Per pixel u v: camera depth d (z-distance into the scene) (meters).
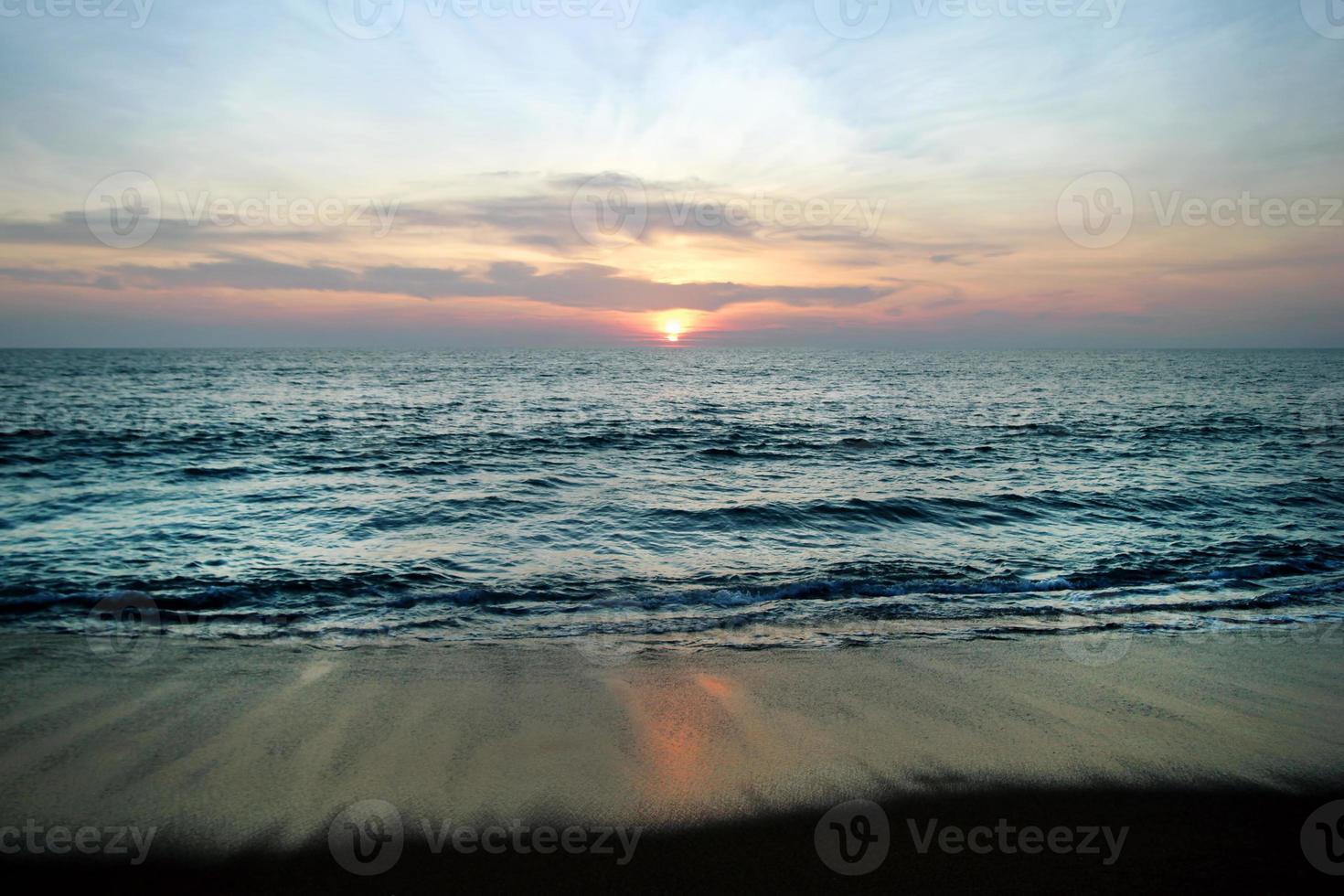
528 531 9.99
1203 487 13.32
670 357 138.00
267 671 4.83
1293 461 16.78
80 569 7.98
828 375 66.12
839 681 4.74
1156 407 32.62
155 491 12.97
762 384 51.66
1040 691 4.59
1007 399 37.94
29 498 12.23
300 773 3.47
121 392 38.69
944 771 3.56
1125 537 9.95
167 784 3.35
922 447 19.48
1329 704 4.39
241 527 10.18
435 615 6.44
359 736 3.87
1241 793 3.37
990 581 7.60
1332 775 3.53
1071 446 19.58
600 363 98.44
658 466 16.33
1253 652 5.35
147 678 4.66
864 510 11.45
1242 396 40.00
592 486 13.64
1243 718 4.18
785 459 17.48
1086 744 3.85
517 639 5.69
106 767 3.50
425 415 27.81
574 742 3.82
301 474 15.01
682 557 8.77
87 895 2.62
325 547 9.08
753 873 2.78
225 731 3.90
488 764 3.58
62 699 4.31
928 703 4.38
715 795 3.32
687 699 4.43
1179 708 4.32
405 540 9.44
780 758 3.68
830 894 2.66
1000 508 11.64
